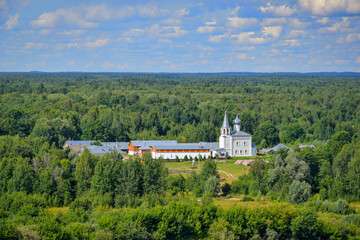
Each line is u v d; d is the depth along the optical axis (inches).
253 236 7559.1
